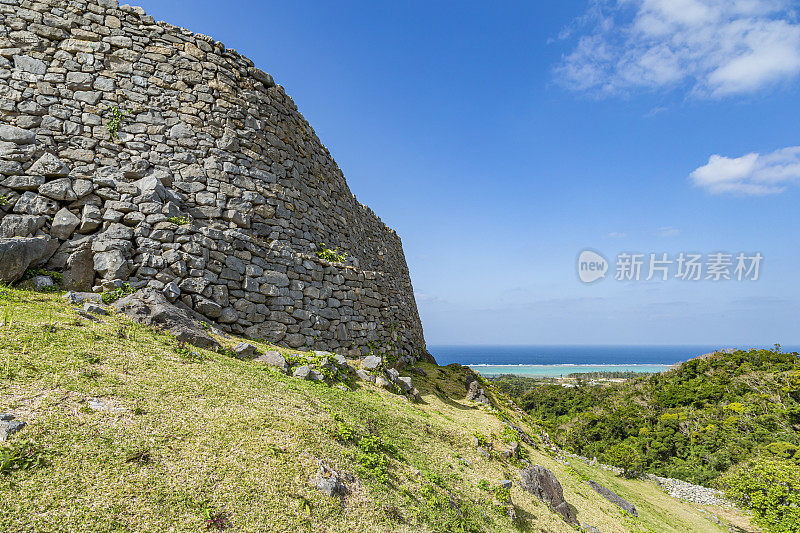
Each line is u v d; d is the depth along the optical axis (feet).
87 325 28.30
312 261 52.31
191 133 49.39
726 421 179.01
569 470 55.57
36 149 40.04
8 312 27.09
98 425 19.07
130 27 49.08
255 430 22.91
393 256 96.94
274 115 57.00
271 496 18.71
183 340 32.04
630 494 69.10
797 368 205.16
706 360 244.83
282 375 34.06
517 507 32.12
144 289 36.24
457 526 24.25
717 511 101.35
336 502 20.12
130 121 46.80
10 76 43.01
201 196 47.91
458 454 35.06
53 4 46.21
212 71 52.21
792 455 143.13
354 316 56.90
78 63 45.96
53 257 35.68
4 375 20.33
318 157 65.82
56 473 15.87
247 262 44.88
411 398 48.57
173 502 16.60
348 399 34.91
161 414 21.58
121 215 39.06
